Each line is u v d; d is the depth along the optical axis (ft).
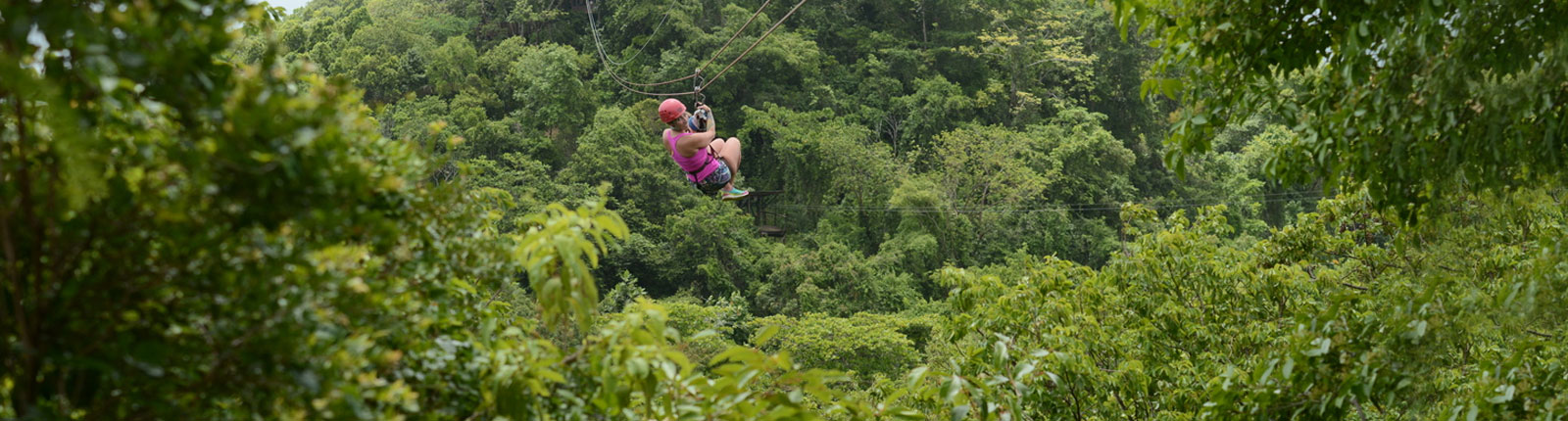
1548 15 14.97
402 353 9.86
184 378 8.02
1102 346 31.32
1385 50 16.72
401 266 10.13
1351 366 17.42
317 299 7.97
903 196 166.50
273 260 7.65
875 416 13.85
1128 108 222.28
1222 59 18.43
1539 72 15.11
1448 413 17.06
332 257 7.84
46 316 7.46
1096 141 194.39
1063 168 193.26
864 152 180.14
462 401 11.05
